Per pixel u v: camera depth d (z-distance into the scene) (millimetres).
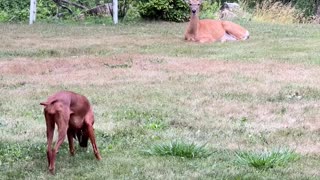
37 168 5676
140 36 16016
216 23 15797
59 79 10523
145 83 10148
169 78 10562
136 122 7590
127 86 9875
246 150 6305
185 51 13617
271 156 5852
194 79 10469
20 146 6434
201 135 6988
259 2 25375
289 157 5980
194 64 11938
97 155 5887
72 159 5949
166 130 7230
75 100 5617
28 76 10812
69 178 5387
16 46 14125
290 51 13680
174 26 18484
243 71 11211
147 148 6336
